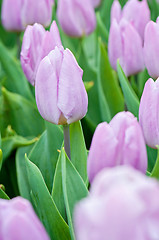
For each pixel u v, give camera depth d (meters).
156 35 0.77
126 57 0.86
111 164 0.60
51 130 0.80
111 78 0.93
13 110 0.94
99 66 0.93
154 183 0.37
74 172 0.68
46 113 0.69
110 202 0.36
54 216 0.69
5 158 0.87
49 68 0.67
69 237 0.70
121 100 0.94
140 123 0.67
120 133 0.60
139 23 0.93
